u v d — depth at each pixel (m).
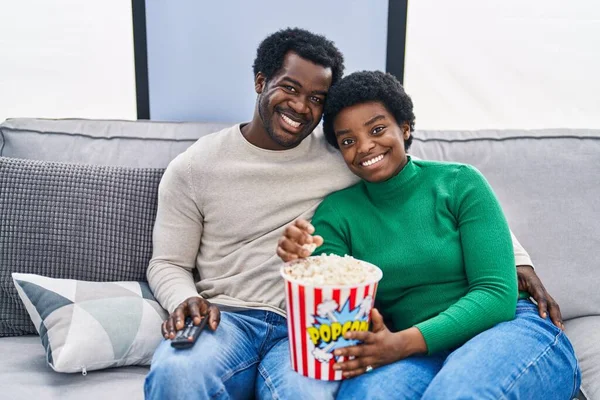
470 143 1.49
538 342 0.99
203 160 1.23
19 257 1.26
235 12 1.69
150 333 1.14
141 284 1.25
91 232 1.27
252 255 1.20
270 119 1.18
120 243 1.29
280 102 1.16
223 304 1.17
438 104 1.80
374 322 0.93
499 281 1.03
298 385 0.94
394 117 1.16
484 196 1.11
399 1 1.68
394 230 1.13
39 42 1.72
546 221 1.40
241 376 1.04
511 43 1.74
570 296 1.35
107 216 1.29
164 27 1.69
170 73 1.73
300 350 0.93
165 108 1.76
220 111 1.76
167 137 1.48
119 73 1.76
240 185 1.22
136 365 1.15
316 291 0.86
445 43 1.75
